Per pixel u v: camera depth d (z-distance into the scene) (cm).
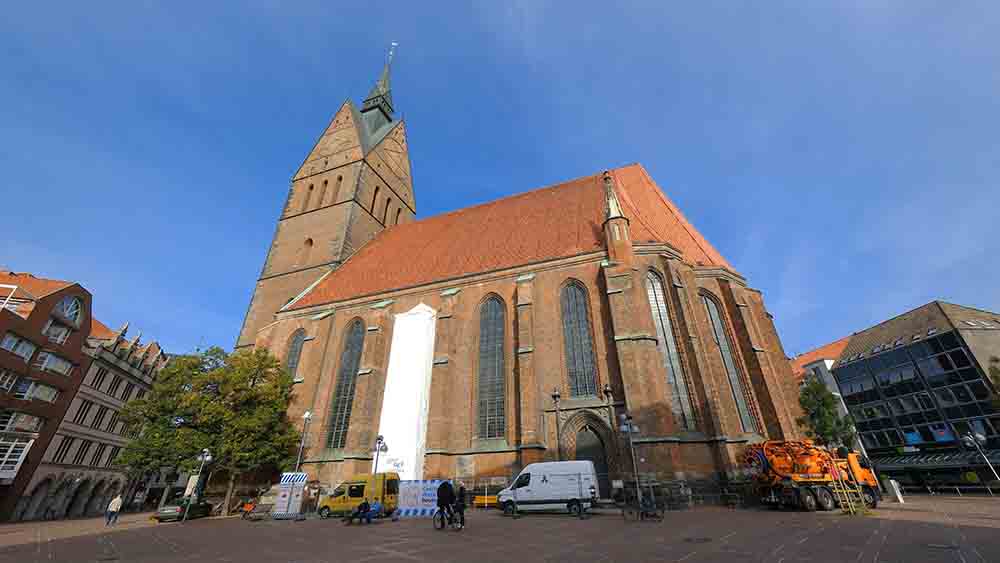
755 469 2467
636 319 2925
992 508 2091
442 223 5134
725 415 2845
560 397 3022
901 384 5366
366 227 5656
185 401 3297
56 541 1797
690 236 3950
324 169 6109
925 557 962
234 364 3625
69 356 4706
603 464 2775
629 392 2730
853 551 1059
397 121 6956
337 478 3288
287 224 5816
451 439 3178
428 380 3516
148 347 6216
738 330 3275
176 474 3578
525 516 2219
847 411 5953
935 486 4381
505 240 4134
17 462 4116
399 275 4328
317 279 5006
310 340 4119
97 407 5216
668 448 2536
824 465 2222
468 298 3725
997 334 4862
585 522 1891
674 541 1307
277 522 2566
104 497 5325
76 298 4794
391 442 3366
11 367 4075
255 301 5244
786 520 1741
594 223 3775
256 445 3328
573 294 3391
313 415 3712
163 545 1605
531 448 2781
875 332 6047
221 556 1310
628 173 4697
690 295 3238
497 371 3334
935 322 5169
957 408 4803
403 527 1992
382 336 3812
